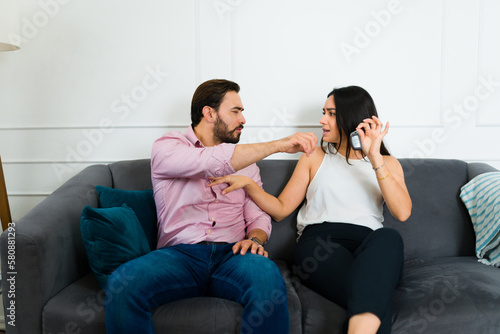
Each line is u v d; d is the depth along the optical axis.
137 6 2.13
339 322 1.31
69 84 2.17
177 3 2.12
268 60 2.14
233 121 1.71
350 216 1.66
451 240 1.85
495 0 2.11
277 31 2.13
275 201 1.74
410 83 2.15
